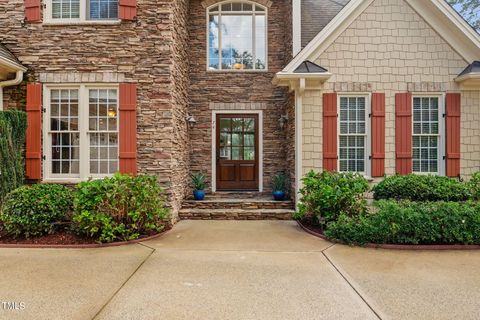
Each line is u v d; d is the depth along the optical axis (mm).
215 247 4930
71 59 6586
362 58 6961
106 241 5094
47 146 6688
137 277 3709
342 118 7055
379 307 3012
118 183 5324
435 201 5828
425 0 6855
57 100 6754
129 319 2781
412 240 4871
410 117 6922
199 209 7223
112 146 6770
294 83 6809
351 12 6777
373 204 5523
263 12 8883
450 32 6926
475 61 6859
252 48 8891
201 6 8734
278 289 3395
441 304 3074
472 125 6922
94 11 6797
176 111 6977
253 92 8672
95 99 6746
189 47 8641
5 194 5777
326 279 3666
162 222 6047
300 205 6062
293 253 4629
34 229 5145
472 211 4977
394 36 6965
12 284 3490
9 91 6660
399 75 6961
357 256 4500
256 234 5719
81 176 6637
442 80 6953
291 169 7629
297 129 6918
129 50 6543
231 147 8758
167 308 2975
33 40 6613
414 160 7055
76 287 3422
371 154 6918
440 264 4176
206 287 3439
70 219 5523
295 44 7387
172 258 4395
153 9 6535
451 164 6871
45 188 5555
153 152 6539
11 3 6652
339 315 2865
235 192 8594
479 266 4105
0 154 5730
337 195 5562
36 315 2832
